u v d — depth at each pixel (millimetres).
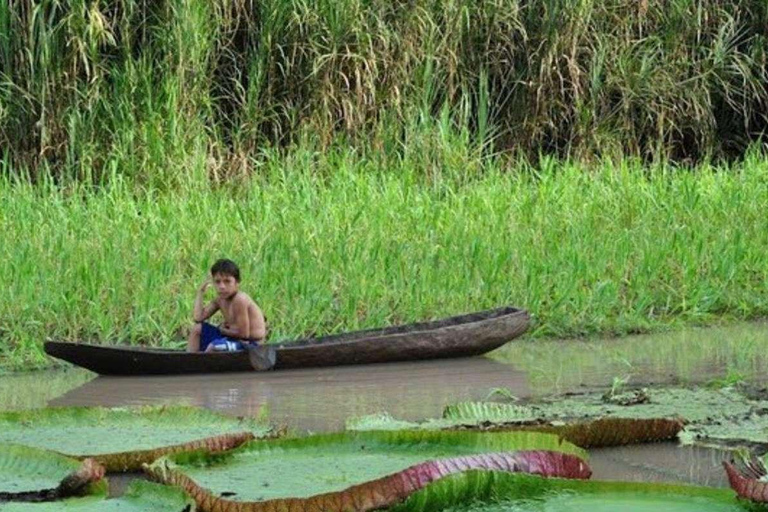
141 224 21266
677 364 15344
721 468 9781
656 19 29625
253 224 21422
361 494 7930
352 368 15656
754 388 13367
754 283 20328
